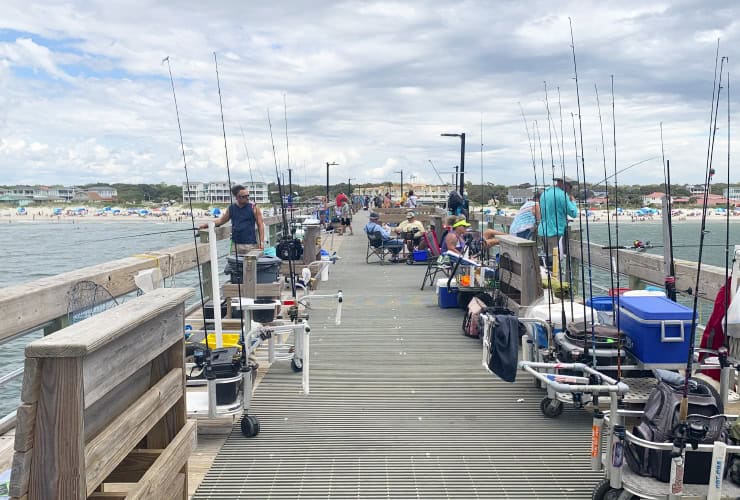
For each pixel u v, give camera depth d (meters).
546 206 7.30
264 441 4.14
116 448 2.12
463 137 18.19
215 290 4.89
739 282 4.22
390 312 8.66
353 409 4.76
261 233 7.89
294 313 5.75
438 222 14.82
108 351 2.06
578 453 3.96
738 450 2.75
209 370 4.10
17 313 3.75
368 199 56.34
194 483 3.53
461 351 6.51
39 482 1.86
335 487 3.48
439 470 3.71
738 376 4.50
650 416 3.10
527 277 6.49
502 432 4.30
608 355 4.26
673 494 2.83
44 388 1.85
